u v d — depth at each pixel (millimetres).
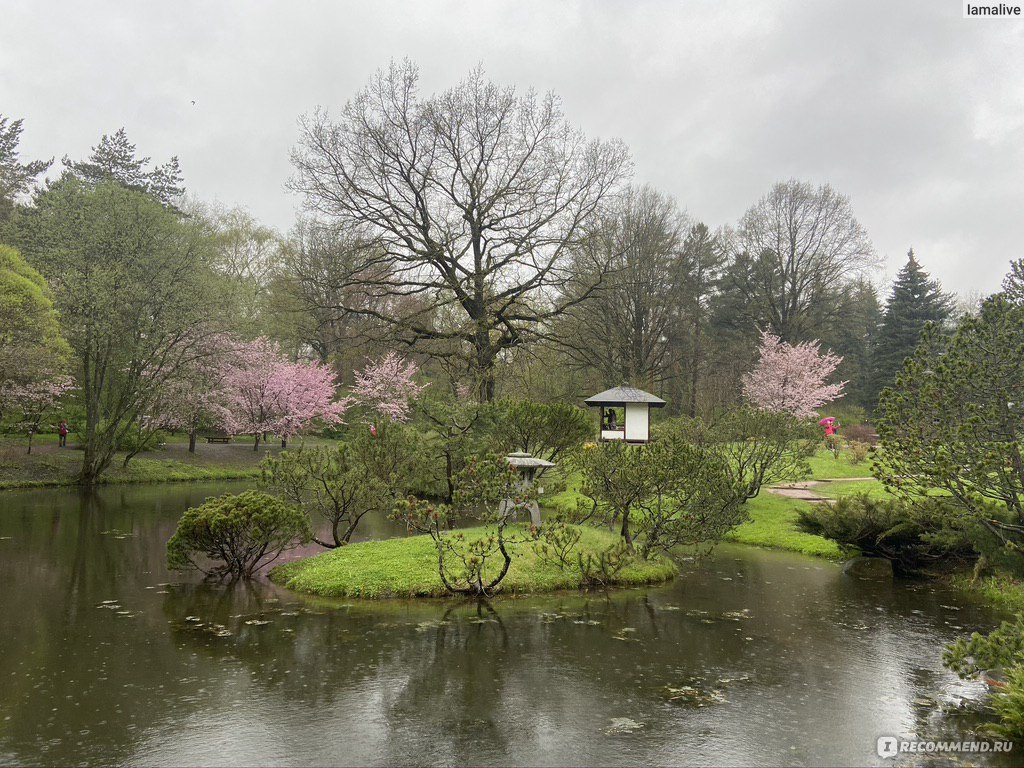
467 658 7758
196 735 5711
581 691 6781
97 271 24469
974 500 7703
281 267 44531
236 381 36219
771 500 19672
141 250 25812
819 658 7965
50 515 19188
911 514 12109
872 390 48500
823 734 5812
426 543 12805
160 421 31672
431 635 8656
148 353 26750
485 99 27266
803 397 38312
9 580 11672
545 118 27703
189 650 7984
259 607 9984
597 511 16250
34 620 9266
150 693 6656
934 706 6500
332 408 39656
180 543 11367
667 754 5395
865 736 5785
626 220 36781
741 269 47375
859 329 51688
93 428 27031
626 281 36031
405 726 5906
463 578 10984
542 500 17484
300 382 38031
